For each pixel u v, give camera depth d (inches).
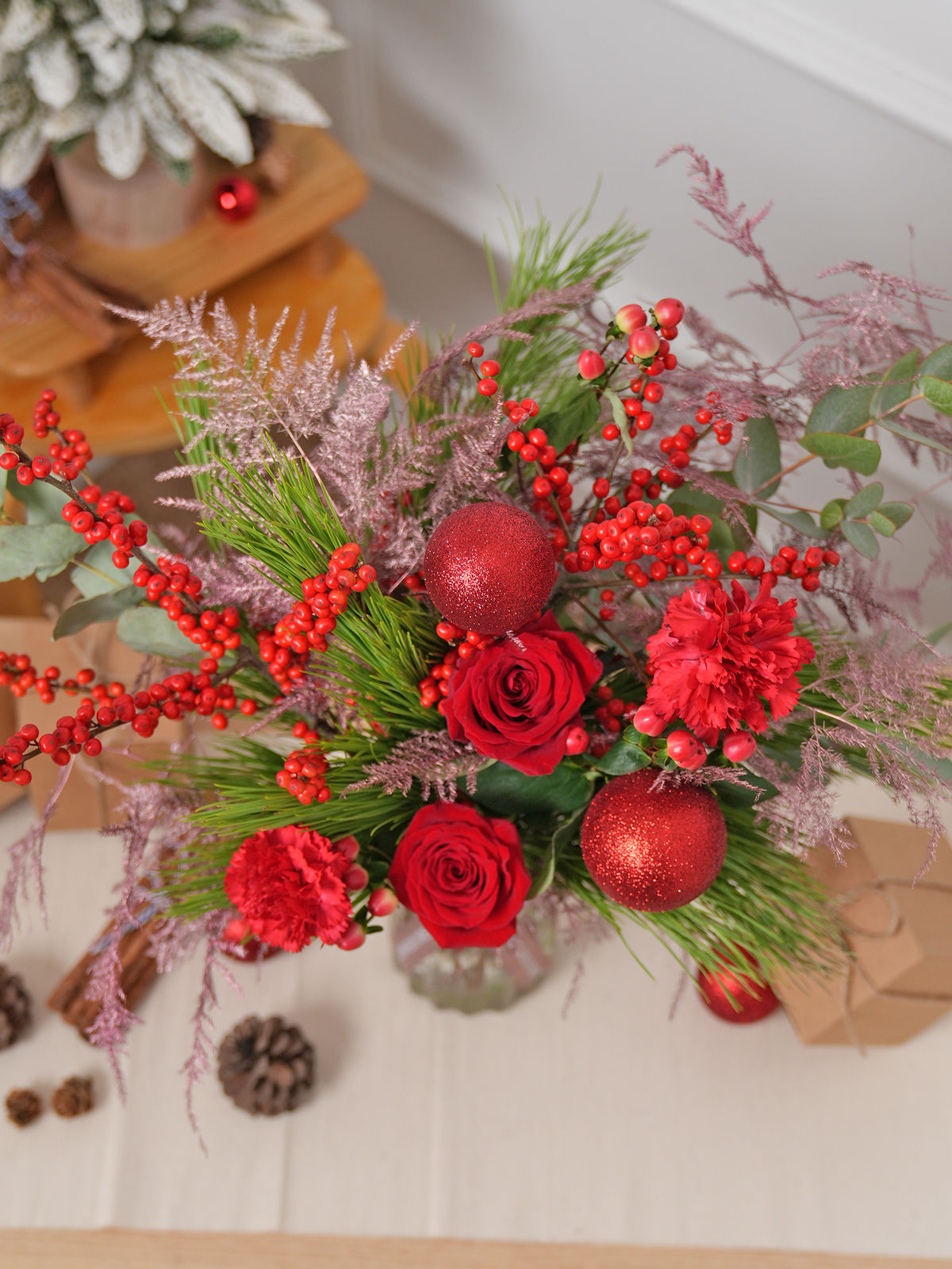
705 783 28.1
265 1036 35.8
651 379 29.3
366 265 53.2
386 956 38.6
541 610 29.2
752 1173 36.1
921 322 29.9
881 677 28.9
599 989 38.4
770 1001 37.8
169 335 28.1
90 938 38.1
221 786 31.0
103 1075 36.4
